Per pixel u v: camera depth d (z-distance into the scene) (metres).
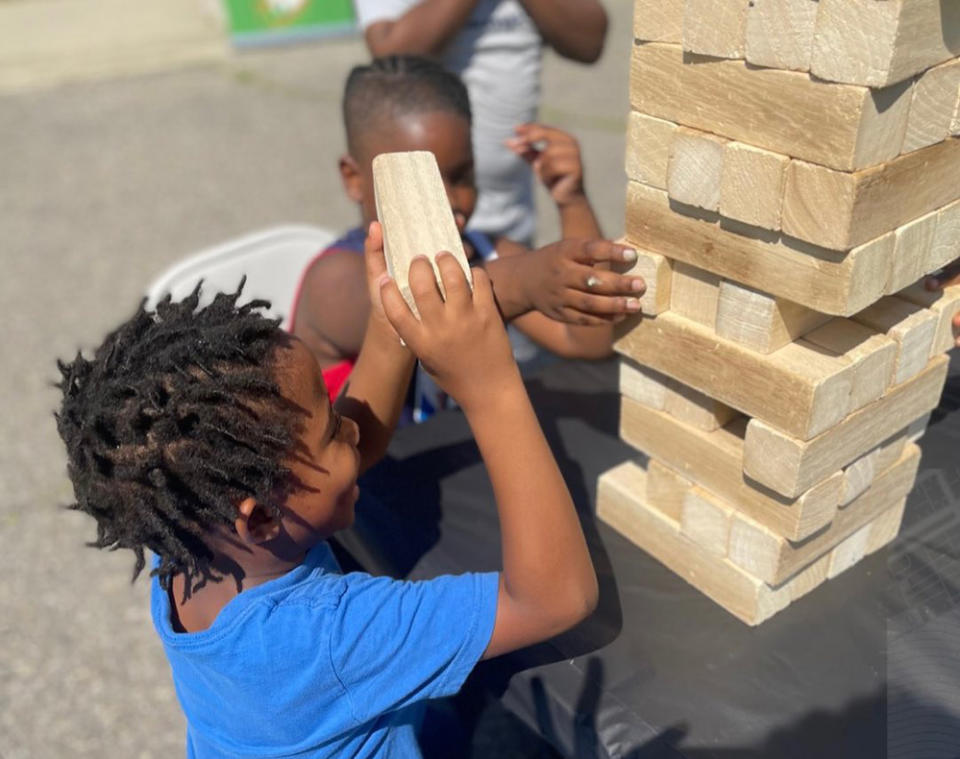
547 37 1.95
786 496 0.86
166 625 0.84
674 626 0.96
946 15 0.65
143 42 6.59
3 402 2.82
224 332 0.77
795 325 0.85
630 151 0.86
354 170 1.49
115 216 4.09
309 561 0.90
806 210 0.72
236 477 0.75
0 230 4.03
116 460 0.75
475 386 0.78
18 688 1.88
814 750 0.82
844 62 0.65
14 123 5.29
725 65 0.74
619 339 0.98
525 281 1.02
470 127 1.44
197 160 4.64
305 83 5.66
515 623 0.80
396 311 0.77
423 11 1.80
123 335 0.80
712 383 0.89
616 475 1.12
